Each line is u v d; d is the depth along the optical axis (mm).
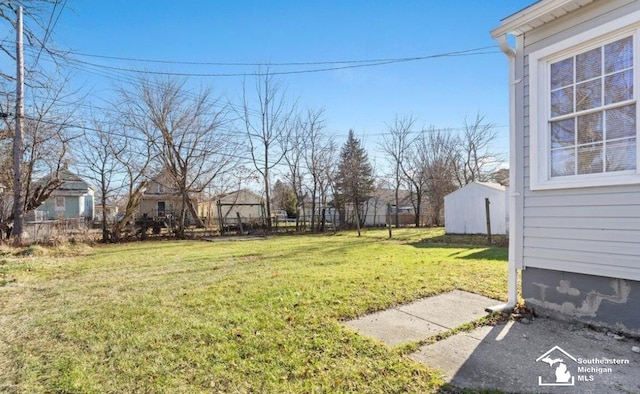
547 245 3576
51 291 5090
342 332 3135
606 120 3234
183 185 17391
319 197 21719
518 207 3854
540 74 3719
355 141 26891
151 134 16031
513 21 3729
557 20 3561
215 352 2783
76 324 3549
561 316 3461
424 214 26562
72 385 2324
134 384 2328
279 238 15141
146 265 7508
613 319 3104
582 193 3314
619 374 2363
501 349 2793
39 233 11031
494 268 6086
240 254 9234
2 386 2328
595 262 3197
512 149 3932
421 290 4539
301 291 4574
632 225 2973
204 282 5441
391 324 3367
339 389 2209
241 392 2203
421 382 2275
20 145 10250
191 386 2287
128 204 15414
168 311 3898
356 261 7352
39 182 13188
